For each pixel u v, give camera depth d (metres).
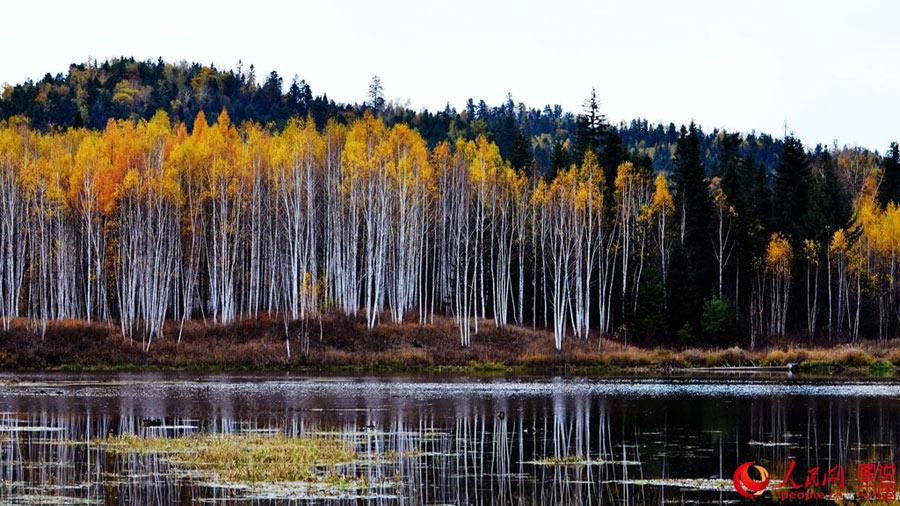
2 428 45.56
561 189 102.62
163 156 104.69
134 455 37.88
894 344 103.19
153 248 98.12
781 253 110.19
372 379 75.31
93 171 99.88
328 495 31.39
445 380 74.88
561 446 41.91
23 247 101.25
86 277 109.31
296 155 102.81
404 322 99.25
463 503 30.75
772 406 57.12
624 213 109.31
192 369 83.31
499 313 106.94
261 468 35.28
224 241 97.50
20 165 102.69
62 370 81.88
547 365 88.75
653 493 32.72
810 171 134.88
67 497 30.67
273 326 93.81
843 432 46.62
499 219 111.75
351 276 101.62
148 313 97.69
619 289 112.44
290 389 66.19
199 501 30.30
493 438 43.97
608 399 60.69
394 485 33.12
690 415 52.66
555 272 96.88
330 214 105.94
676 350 97.94
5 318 94.12
